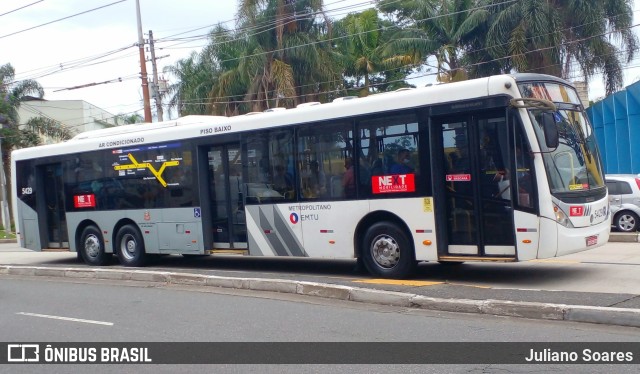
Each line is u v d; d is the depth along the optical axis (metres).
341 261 15.51
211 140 14.55
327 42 32.12
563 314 8.47
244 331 8.96
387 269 11.98
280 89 30.56
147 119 31.70
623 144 27.75
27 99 44.56
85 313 10.87
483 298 9.36
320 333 8.59
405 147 11.66
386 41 37.41
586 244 10.90
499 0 30.12
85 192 17.30
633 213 18.31
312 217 12.91
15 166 18.91
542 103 10.79
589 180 11.31
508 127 10.66
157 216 15.67
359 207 12.25
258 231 13.78
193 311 10.48
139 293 12.55
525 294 9.48
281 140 13.38
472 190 11.11
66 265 18.34
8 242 32.44
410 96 11.60
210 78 35.75
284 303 10.67
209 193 14.89
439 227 11.34
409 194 11.60
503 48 29.67
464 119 11.17
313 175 12.89
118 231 16.62
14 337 9.38
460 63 31.88
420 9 32.28
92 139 17.22
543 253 10.48
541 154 10.55
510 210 10.70
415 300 9.73
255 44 31.33
